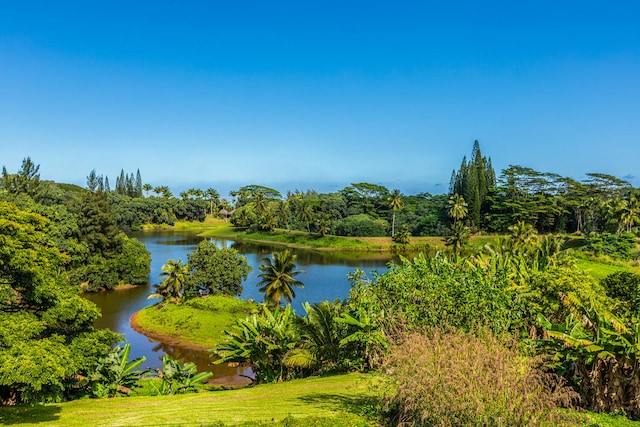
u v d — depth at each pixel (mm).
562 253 31000
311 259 82375
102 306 46656
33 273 13672
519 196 111750
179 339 36312
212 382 28141
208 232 124500
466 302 11078
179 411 12445
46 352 11453
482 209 113938
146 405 14000
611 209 75125
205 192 170875
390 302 12875
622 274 24312
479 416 7207
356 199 133500
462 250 84438
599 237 64938
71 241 52656
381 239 103375
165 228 136250
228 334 25141
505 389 7449
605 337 10445
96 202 58969
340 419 9633
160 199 144625
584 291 15195
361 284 18203
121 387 19484
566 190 110625
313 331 20109
